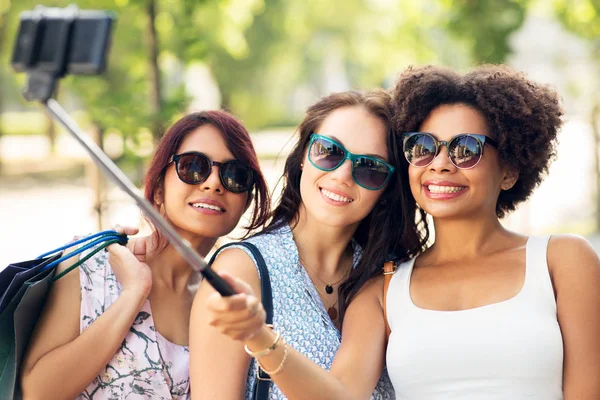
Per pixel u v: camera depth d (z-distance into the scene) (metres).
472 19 10.59
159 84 7.21
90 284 3.41
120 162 7.27
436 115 3.43
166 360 3.42
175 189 3.54
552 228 13.67
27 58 2.54
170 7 7.71
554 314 3.29
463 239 3.52
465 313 3.31
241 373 3.21
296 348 3.35
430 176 3.42
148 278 3.41
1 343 3.22
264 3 27.66
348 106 3.54
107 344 3.27
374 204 3.51
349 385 3.30
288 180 3.65
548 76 13.69
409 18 14.02
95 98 7.35
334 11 37.59
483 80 3.44
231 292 2.54
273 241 3.48
